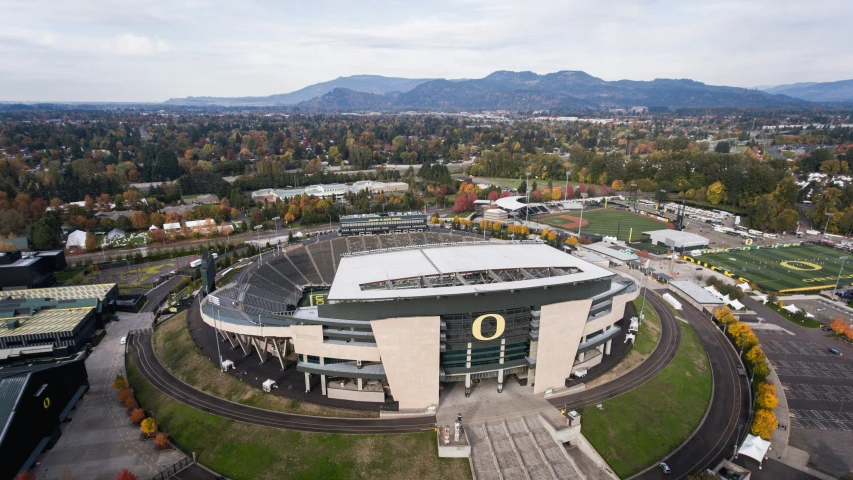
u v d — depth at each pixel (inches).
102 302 5807.1
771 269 7800.2
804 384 4633.4
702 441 3799.2
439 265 4758.9
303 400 4030.5
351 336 3964.1
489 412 3927.2
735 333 5290.4
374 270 4616.1
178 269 7711.6
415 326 3762.3
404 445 3535.9
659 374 4539.9
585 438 3695.9
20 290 6013.8
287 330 4148.6
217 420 3846.0
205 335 5177.2
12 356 4872.0
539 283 4069.9
